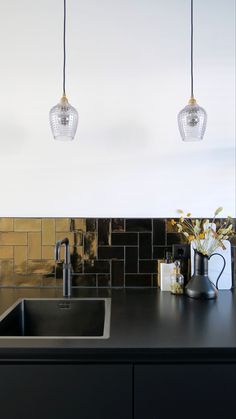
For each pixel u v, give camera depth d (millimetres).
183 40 1690
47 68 1687
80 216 1673
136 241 1660
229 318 1163
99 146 1686
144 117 1688
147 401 921
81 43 1687
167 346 913
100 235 1658
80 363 926
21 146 1679
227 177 1688
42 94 1687
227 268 1597
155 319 1154
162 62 1688
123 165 1685
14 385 918
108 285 1652
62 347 910
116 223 1663
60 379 920
